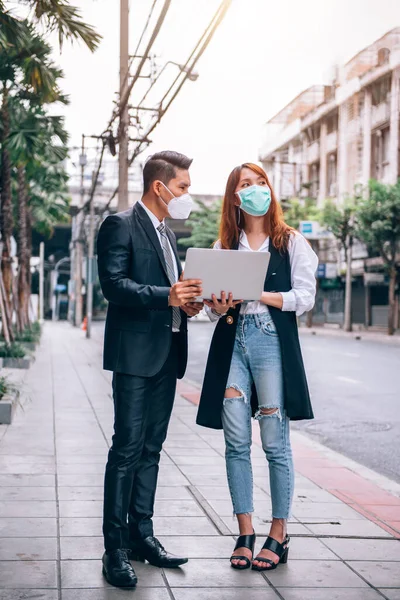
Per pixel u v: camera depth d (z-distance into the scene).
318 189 47.50
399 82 35.72
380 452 7.36
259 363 3.61
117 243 3.42
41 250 59.34
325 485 5.58
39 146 14.73
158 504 4.70
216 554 3.73
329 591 3.24
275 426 3.61
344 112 42.06
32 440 7.11
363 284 41.25
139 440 3.45
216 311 3.62
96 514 4.39
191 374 15.57
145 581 3.30
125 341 3.43
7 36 9.30
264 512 4.61
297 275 3.65
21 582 3.23
